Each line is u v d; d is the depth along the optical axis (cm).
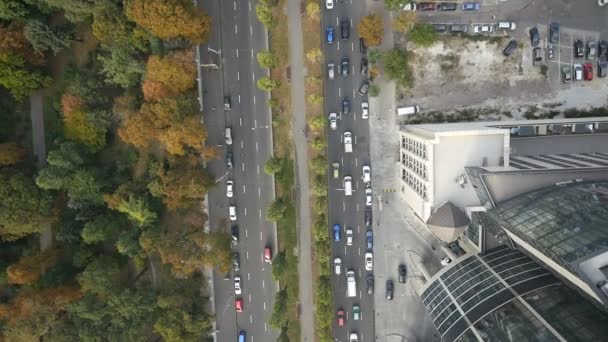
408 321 9381
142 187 8894
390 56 8500
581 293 5900
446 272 8325
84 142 8788
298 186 9344
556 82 8931
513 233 6575
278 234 9450
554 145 8350
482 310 6775
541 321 5944
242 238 9519
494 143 7000
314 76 9088
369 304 9456
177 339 8562
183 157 8800
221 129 9325
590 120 8200
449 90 9031
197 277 9500
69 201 8819
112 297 8519
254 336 9625
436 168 7038
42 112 9244
